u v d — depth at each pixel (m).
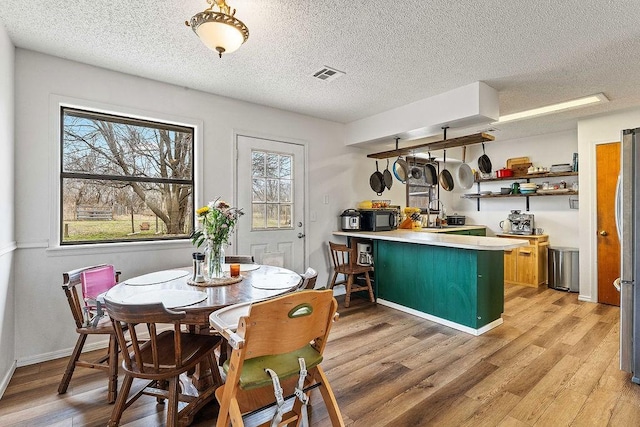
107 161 2.79
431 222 5.91
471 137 3.16
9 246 2.15
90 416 1.80
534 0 1.80
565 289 4.54
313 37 2.20
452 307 3.13
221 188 3.33
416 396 1.98
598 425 1.70
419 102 3.47
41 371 2.29
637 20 1.98
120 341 1.58
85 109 2.64
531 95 3.27
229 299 1.71
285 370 1.42
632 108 3.66
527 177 5.10
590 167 3.98
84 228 2.70
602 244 3.91
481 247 2.78
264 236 3.67
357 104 3.61
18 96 2.33
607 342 2.74
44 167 2.44
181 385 2.05
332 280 4.25
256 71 2.75
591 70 2.70
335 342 2.79
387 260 3.84
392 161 5.18
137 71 2.74
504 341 2.79
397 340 2.82
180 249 3.05
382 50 2.38
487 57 2.48
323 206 4.23
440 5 1.85
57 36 2.19
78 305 2.07
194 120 3.15
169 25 2.06
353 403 1.91
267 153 3.71
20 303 2.36
